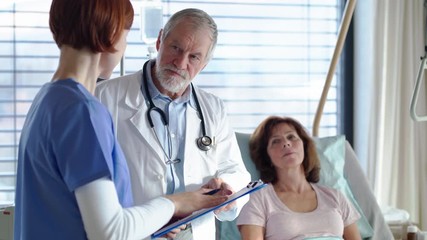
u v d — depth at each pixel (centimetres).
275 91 333
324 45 338
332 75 280
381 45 310
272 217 241
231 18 325
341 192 257
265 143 256
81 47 120
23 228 121
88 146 114
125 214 118
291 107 336
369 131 317
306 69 336
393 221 285
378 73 310
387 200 312
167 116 188
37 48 300
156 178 180
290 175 250
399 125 311
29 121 125
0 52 296
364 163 329
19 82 299
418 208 309
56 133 115
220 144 199
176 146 187
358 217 255
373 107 312
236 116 329
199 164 188
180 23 178
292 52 334
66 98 117
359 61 337
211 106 200
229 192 168
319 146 285
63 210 117
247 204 242
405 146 311
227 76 326
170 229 145
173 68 177
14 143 299
